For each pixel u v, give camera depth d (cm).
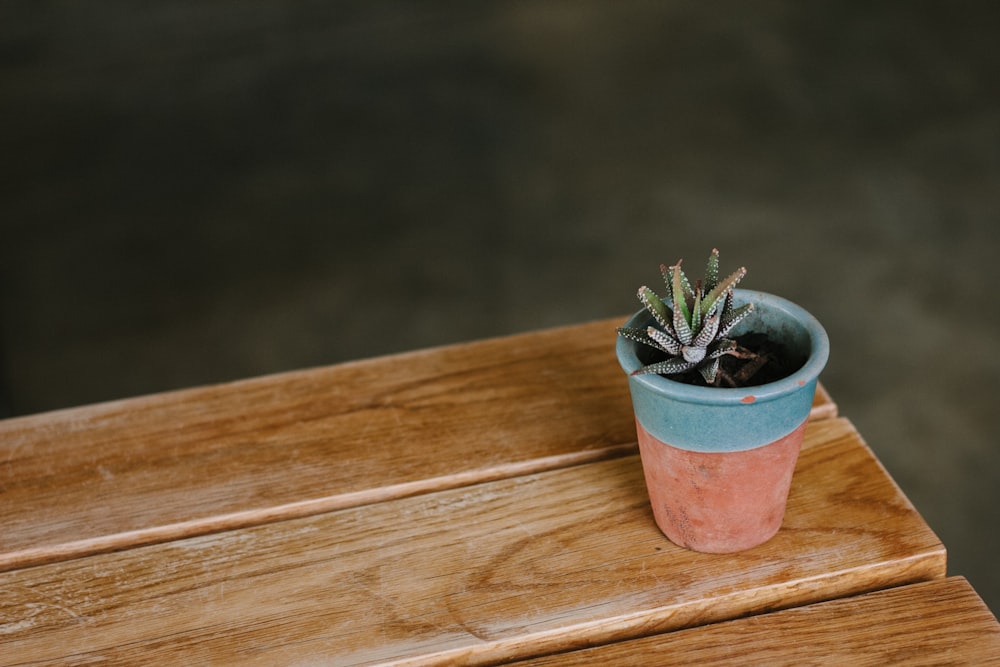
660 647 92
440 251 381
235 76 568
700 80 496
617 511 107
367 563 103
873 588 99
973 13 522
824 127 435
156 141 500
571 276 357
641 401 92
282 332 344
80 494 116
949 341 299
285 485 114
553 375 131
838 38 520
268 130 499
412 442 120
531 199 410
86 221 430
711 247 361
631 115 470
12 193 459
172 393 133
